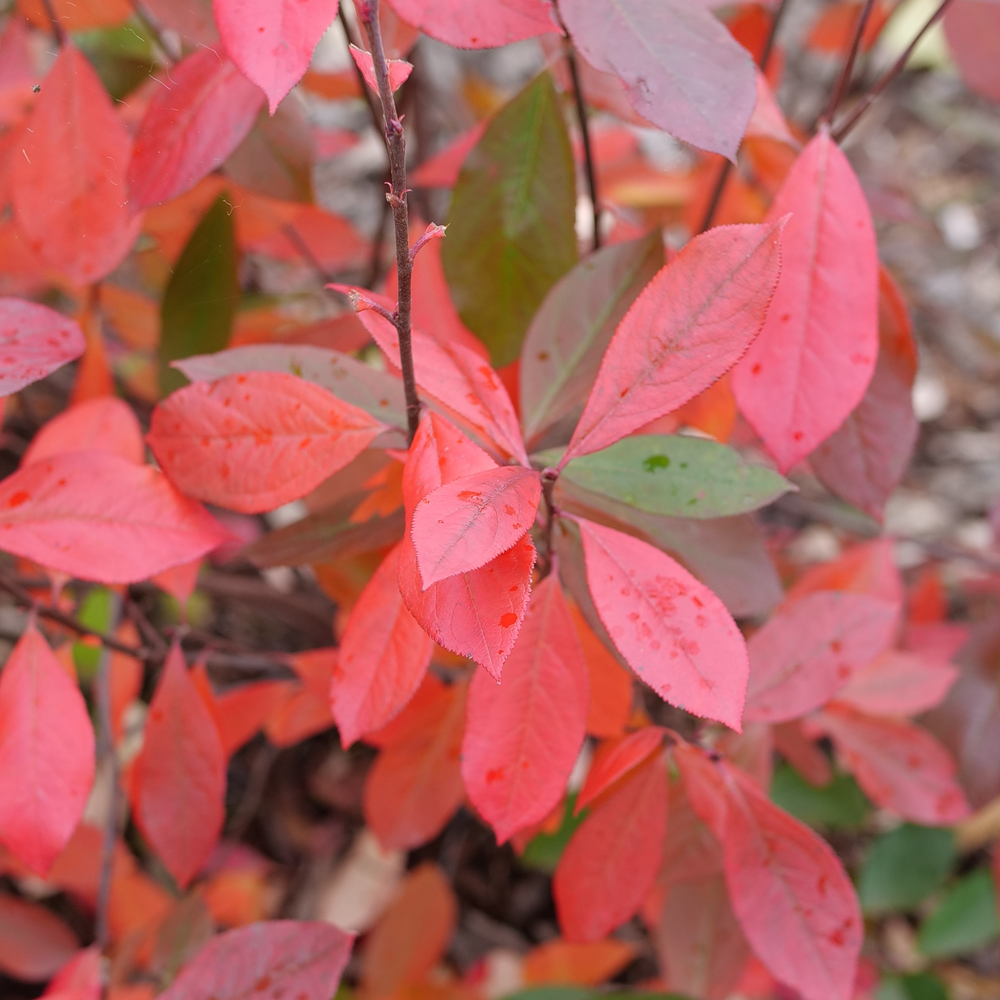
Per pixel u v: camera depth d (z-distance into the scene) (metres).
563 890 0.33
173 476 0.30
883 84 0.34
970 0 0.41
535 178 0.35
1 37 0.38
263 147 0.36
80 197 0.34
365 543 0.33
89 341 0.39
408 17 0.28
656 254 0.33
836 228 0.32
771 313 0.32
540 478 0.27
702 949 0.40
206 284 0.37
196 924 0.39
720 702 0.27
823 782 0.39
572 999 0.41
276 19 0.26
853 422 0.35
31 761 0.30
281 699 0.42
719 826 0.32
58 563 0.30
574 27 0.29
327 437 0.29
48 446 0.34
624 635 0.27
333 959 0.32
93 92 0.33
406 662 0.29
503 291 0.36
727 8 0.45
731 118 0.28
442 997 0.47
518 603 0.25
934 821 0.37
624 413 0.28
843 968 0.31
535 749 0.29
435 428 0.27
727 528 0.33
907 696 0.37
